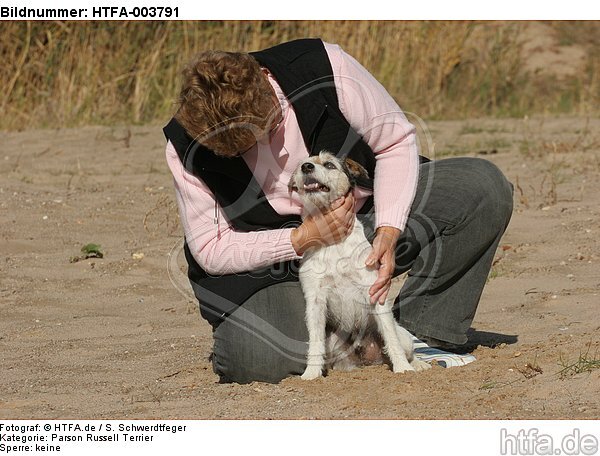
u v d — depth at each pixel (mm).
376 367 7430
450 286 7531
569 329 8047
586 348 7203
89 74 20766
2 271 10523
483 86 24469
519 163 15820
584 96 25141
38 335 8625
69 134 19000
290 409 6352
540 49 28812
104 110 20719
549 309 8797
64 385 7176
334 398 6562
